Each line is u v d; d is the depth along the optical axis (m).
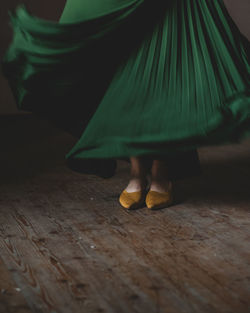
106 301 1.11
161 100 1.57
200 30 1.61
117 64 1.62
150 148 1.56
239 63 1.62
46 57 1.54
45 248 1.43
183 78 1.58
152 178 1.84
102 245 1.45
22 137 3.62
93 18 1.52
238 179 2.25
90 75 1.62
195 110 1.55
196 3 1.63
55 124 1.79
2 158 2.85
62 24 1.50
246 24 5.07
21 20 1.54
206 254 1.37
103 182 2.23
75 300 1.11
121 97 1.59
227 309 1.07
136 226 1.62
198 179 2.25
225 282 1.19
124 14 1.55
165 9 1.60
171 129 1.55
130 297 1.13
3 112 4.57
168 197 1.82
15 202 1.92
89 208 1.83
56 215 1.75
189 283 1.19
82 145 1.61
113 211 1.79
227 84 1.57
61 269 1.28
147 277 1.23
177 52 1.59
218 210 1.78
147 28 1.60
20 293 1.15
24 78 1.58
